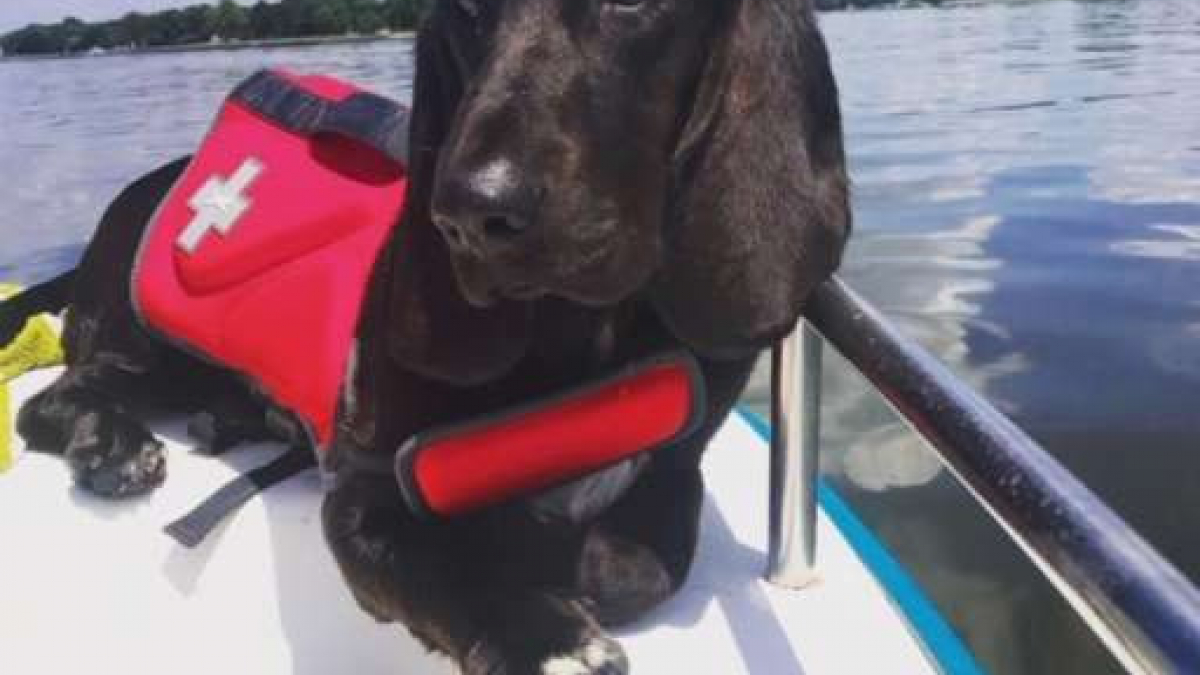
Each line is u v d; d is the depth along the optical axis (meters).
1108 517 0.24
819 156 0.51
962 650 0.49
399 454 0.47
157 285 0.66
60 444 0.66
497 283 0.44
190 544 0.54
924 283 1.33
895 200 1.69
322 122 0.67
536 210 0.42
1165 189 1.67
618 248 0.45
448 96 0.49
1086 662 0.72
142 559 0.56
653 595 0.51
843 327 0.43
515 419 0.48
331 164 0.66
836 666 0.48
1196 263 1.35
